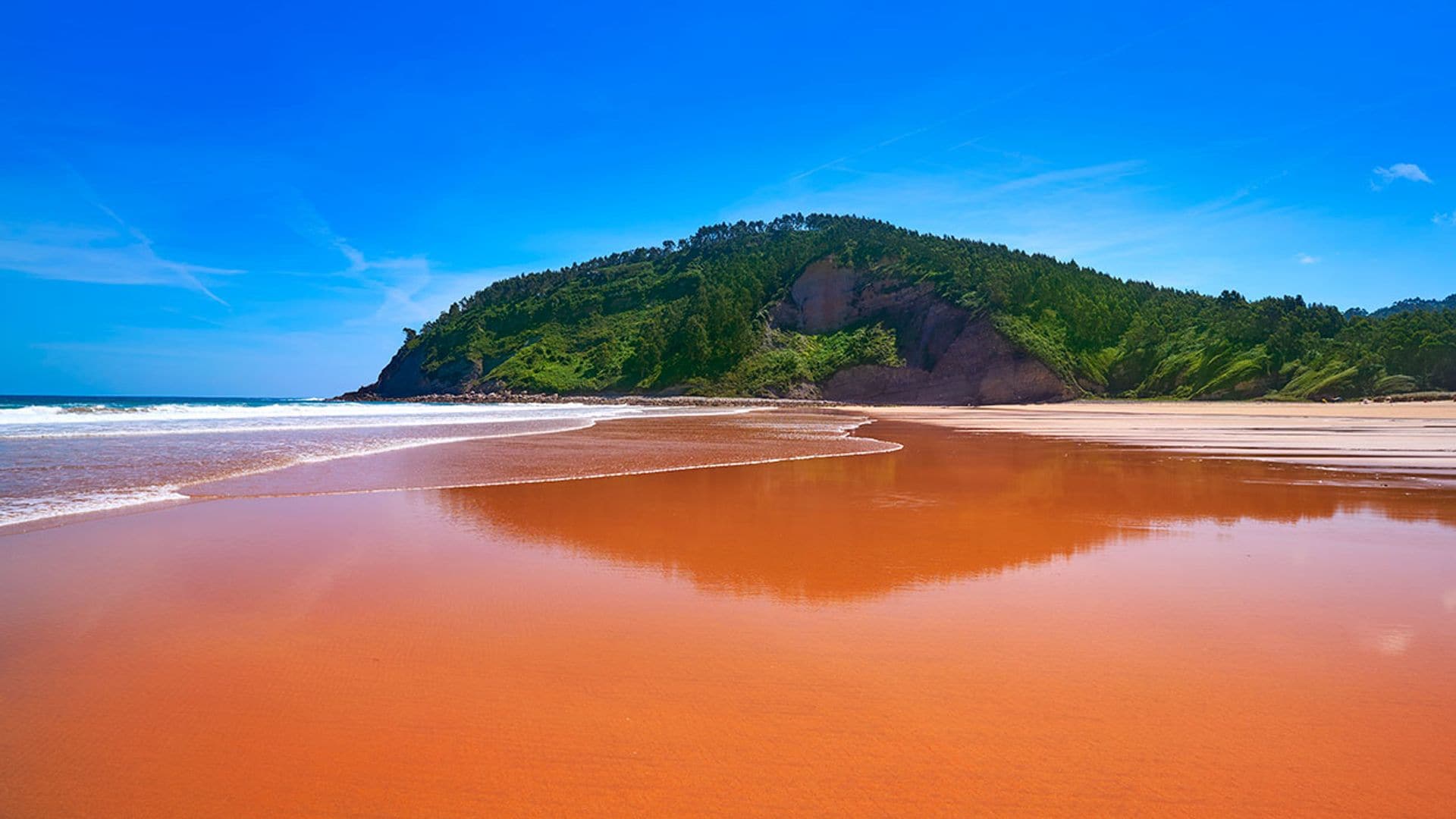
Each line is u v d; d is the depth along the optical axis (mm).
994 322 93188
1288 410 51375
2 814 2529
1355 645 4145
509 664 3875
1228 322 85250
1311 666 3848
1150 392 86250
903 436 23297
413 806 2643
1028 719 3279
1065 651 4074
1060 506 8945
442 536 6914
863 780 2811
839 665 3887
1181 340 89688
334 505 8484
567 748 3041
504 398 102688
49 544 6305
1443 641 4211
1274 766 2879
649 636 4305
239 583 5258
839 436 23156
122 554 6008
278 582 5289
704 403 88250
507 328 132250
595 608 4816
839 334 109312
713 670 3824
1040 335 92938
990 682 3662
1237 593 5172
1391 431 24359
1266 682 3652
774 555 6316
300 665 3826
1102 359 92688
